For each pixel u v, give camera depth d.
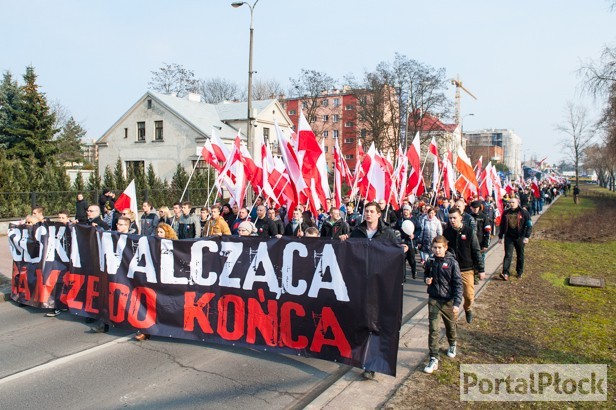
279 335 5.94
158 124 40.78
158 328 6.66
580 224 24.42
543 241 18.91
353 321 5.43
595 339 6.62
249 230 7.34
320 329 5.66
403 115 49.50
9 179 19.75
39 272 8.16
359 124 60.31
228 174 12.56
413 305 8.86
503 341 6.56
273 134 45.44
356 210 13.44
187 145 39.09
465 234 6.98
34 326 7.51
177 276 6.59
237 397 4.96
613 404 4.68
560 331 7.00
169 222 11.48
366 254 5.40
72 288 7.67
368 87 50.25
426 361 5.86
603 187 100.69
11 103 36.25
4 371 5.64
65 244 7.83
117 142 42.81
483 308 8.35
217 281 6.36
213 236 6.41
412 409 4.56
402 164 14.45
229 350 6.39
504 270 11.00
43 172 22.97
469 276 7.01
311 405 4.66
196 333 6.46
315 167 9.50
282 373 5.63
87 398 4.91
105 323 7.09
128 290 6.88
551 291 9.73
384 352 5.22
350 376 5.44
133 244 6.90
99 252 7.23
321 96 61.00
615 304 8.65
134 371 5.64
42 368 5.73
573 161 71.88
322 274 5.66
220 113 44.88
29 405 4.74
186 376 5.50
